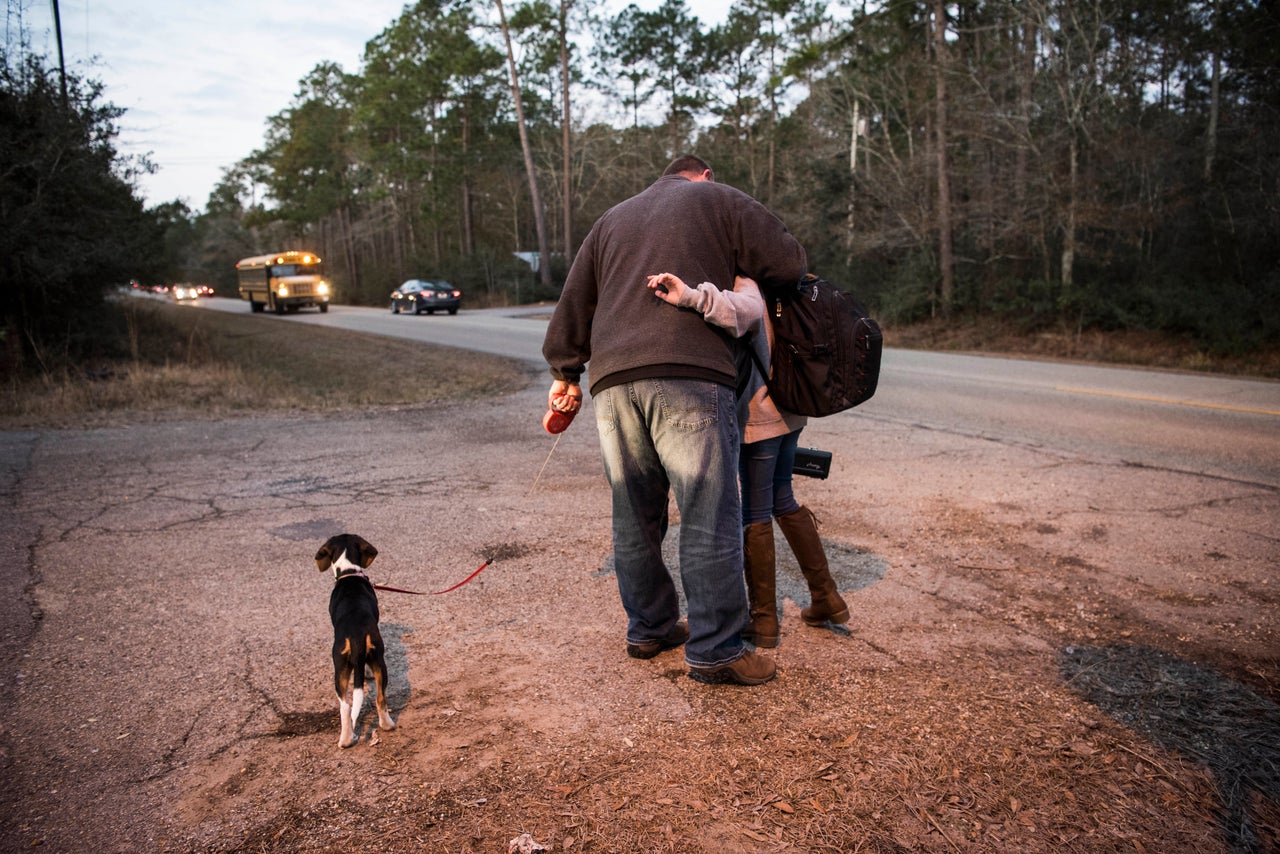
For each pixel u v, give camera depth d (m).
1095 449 7.28
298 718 2.79
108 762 2.54
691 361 2.69
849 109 27.72
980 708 2.84
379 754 2.56
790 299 3.03
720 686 2.98
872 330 2.96
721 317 2.61
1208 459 6.86
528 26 40.81
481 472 6.59
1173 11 22.23
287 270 38.59
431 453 7.41
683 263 2.72
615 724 2.72
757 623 3.23
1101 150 17.61
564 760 2.51
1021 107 18.92
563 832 2.18
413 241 63.97
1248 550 4.55
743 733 2.66
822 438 7.81
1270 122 19.36
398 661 3.21
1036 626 3.56
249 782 2.43
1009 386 11.70
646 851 2.11
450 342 20.42
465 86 47.09
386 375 14.73
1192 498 5.63
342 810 2.28
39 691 2.98
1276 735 2.69
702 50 45.59
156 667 3.16
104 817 2.27
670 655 3.24
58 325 15.25
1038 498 5.64
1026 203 19.23
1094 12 18.20
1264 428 8.27
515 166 54.06
